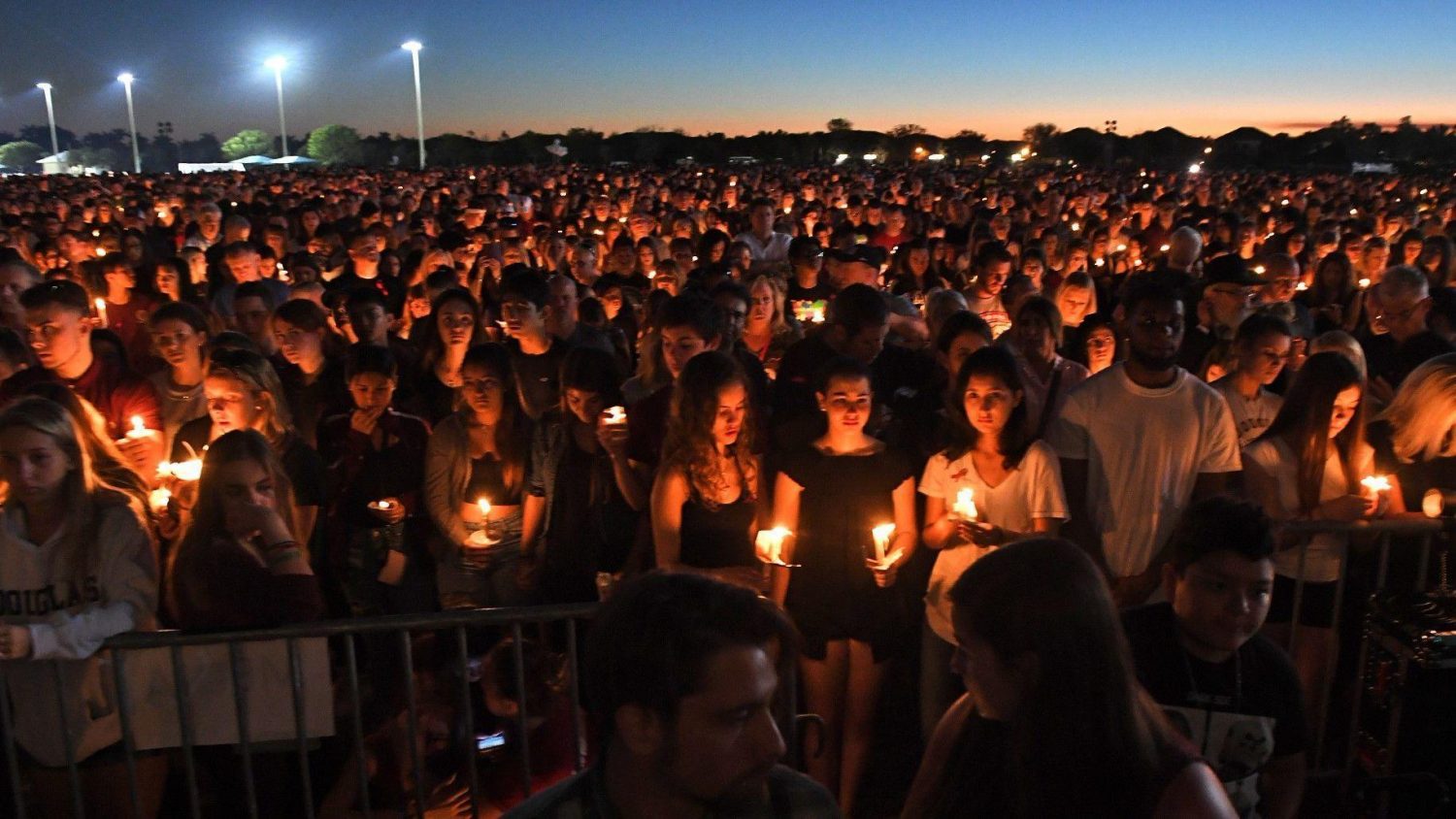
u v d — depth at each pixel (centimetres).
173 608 336
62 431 331
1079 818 183
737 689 150
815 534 389
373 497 479
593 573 465
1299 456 415
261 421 447
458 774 362
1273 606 421
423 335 636
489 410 459
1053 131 7350
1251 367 483
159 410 515
